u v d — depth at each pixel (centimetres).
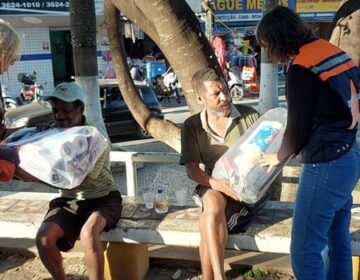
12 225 325
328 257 277
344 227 269
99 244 291
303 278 254
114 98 1028
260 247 294
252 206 299
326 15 2020
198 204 319
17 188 691
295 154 243
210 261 277
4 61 236
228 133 301
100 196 312
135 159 409
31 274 362
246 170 275
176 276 354
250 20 2002
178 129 411
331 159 232
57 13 1655
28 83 1474
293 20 232
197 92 299
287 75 232
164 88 1539
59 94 305
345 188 239
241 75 1675
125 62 441
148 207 342
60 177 269
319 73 224
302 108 226
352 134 236
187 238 301
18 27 1645
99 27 1705
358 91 240
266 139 279
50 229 293
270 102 921
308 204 241
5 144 277
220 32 1936
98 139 291
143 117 429
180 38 344
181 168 809
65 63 1931
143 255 352
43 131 296
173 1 338
